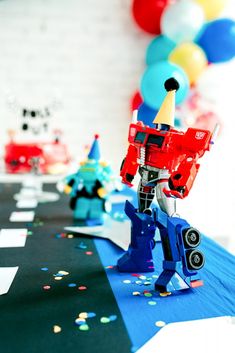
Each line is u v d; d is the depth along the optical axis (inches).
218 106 99.7
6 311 25.1
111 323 23.8
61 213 51.3
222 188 100.0
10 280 30.0
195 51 84.6
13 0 94.0
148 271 33.0
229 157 102.5
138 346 21.4
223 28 86.1
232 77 99.3
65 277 31.1
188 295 28.3
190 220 90.5
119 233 42.5
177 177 29.5
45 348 21.0
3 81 97.4
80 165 48.1
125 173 34.1
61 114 101.0
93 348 21.1
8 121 98.2
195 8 83.9
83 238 41.6
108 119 103.1
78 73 100.0
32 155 67.5
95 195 48.0
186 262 29.2
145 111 81.6
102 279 30.9
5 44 95.9
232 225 89.8
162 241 30.8
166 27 85.6
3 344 21.3
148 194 33.1
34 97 99.3
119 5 98.0
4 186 67.9
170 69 72.5
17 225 45.4
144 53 101.0
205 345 21.8
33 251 37.1
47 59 98.2
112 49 99.9
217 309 26.1
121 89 102.3
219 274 32.3
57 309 25.6
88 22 97.9
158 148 30.5
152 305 26.5
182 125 79.9
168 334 22.6
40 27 96.5
